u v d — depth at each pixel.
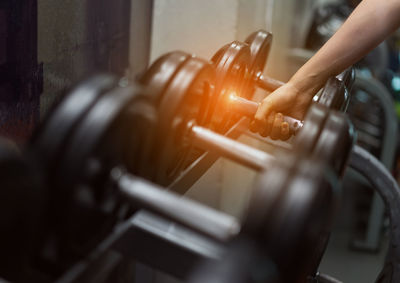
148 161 0.71
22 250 0.54
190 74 0.73
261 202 0.52
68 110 0.56
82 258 0.58
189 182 0.80
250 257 0.49
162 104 0.71
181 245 0.62
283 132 1.04
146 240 0.64
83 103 0.56
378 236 2.28
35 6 1.00
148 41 1.61
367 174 1.08
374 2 1.10
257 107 1.02
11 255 0.54
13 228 0.52
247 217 0.53
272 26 1.96
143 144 0.65
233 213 1.88
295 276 0.58
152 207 0.59
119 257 0.65
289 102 1.09
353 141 0.69
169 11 1.57
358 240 2.32
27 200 0.51
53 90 1.12
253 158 0.74
